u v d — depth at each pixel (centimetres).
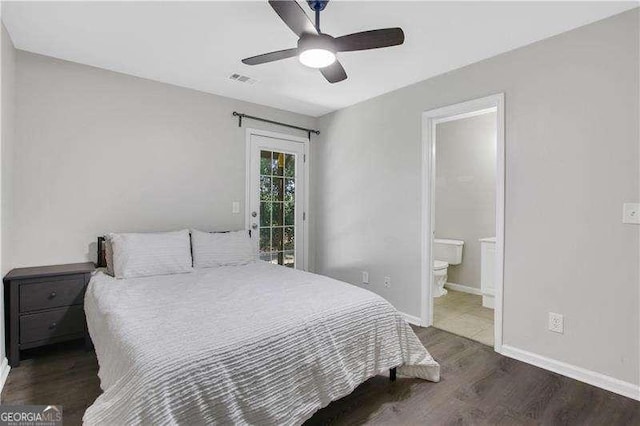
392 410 184
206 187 349
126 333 149
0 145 203
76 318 246
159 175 320
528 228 239
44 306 235
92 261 285
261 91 344
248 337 147
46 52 259
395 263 336
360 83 319
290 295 205
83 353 247
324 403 162
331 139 414
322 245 428
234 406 131
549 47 230
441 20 210
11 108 240
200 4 197
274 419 142
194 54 262
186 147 335
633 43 196
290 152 415
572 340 219
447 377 219
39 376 213
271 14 207
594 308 211
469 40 235
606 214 205
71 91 275
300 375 154
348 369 177
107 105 291
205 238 309
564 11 200
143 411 112
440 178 482
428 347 267
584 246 214
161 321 162
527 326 240
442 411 183
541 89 233
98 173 288
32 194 259
